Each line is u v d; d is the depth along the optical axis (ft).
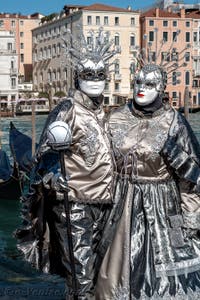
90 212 13.37
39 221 13.37
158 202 13.64
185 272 13.47
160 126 13.76
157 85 13.71
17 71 223.51
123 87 188.75
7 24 269.44
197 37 207.51
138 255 13.21
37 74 243.60
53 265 13.75
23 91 227.40
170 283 13.20
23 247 13.84
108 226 13.51
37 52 243.81
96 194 13.30
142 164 13.58
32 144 40.50
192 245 13.87
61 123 12.53
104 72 13.64
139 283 13.04
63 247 13.03
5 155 42.57
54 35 223.30
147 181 13.65
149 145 13.57
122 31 206.80
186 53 15.62
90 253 13.20
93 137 13.28
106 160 13.38
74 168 13.26
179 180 13.87
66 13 215.72
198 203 13.88
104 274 13.26
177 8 211.82
